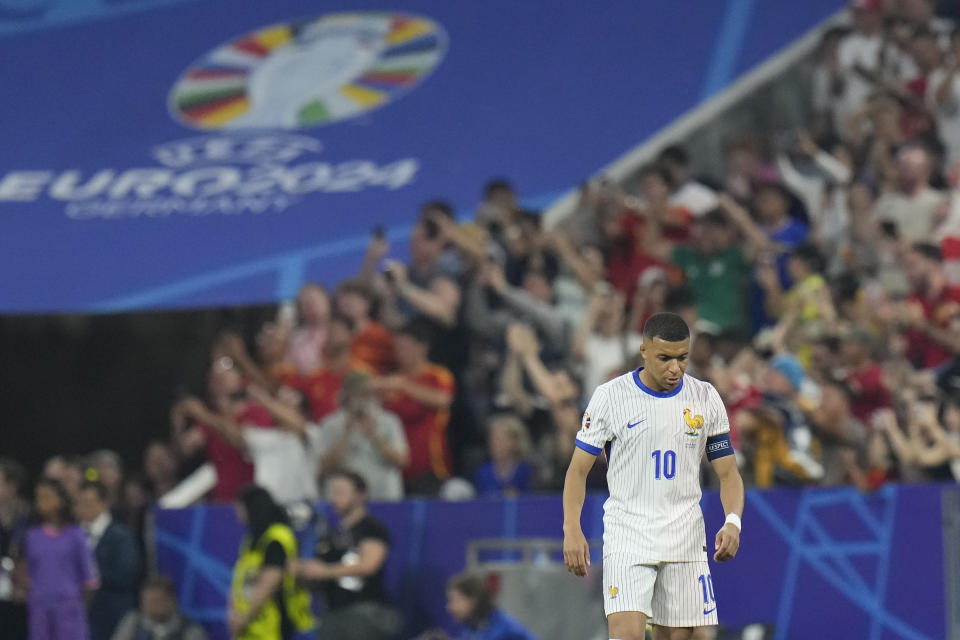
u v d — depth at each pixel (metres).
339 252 50.00
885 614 31.62
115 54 60.81
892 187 45.78
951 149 49.03
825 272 42.22
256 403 40.56
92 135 57.00
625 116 53.97
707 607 21.02
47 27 62.25
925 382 37.47
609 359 41.00
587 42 58.00
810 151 47.22
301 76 59.00
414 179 52.91
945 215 43.91
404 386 39.47
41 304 49.25
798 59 53.66
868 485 33.00
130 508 41.41
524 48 58.47
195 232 51.75
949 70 49.06
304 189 53.12
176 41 61.34
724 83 53.81
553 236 44.19
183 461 44.19
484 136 54.47
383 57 59.31
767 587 32.09
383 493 37.56
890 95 47.97
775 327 41.62
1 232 52.34
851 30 51.19
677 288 40.91
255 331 52.22
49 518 36.59
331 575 32.97
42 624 36.16
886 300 40.28
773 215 45.59
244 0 62.81
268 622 33.25
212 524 37.31
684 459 20.98
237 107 57.81
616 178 51.66
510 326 40.06
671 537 20.89
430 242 45.69
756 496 32.34
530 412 40.66
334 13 61.75
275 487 38.16
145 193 53.88
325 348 42.62
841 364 37.38
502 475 37.47
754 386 34.44
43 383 53.53
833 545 32.00
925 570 31.47
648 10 58.62
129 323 53.38
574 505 21.19
